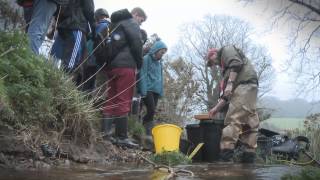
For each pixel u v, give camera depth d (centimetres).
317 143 872
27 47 475
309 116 1091
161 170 454
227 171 501
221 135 698
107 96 616
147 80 782
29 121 436
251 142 664
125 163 523
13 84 434
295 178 396
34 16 530
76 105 502
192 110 1370
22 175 350
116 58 607
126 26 617
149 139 742
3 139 397
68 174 378
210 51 713
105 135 581
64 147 466
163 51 790
